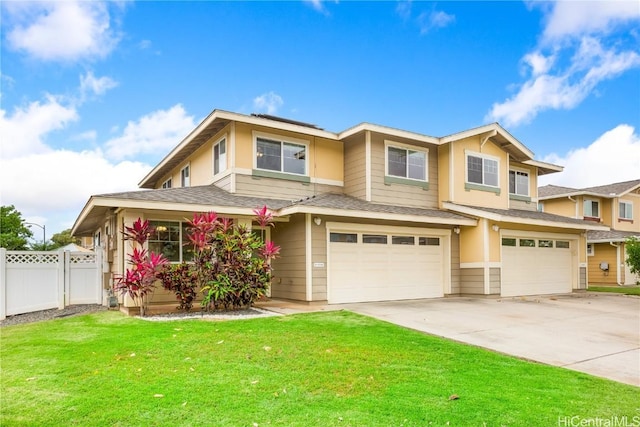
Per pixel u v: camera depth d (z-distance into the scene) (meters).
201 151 15.09
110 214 12.02
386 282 12.98
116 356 5.88
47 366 5.45
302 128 13.55
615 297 14.88
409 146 14.62
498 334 7.95
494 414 4.11
